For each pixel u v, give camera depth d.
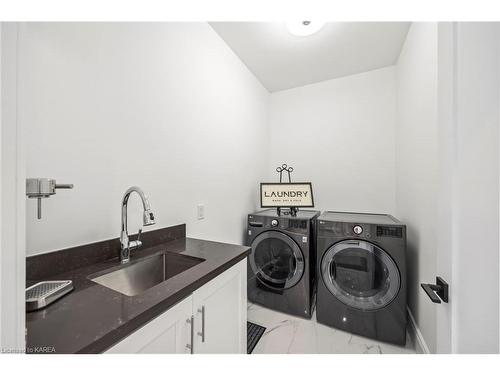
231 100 2.07
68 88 0.91
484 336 0.53
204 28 1.71
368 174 2.41
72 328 0.54
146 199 0.97
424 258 1.45
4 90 0.32
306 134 2.74
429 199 1.36
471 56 0.54
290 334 1.71
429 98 1.34
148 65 1.26
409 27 1.72
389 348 1.57
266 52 2.09
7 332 0.32
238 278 1.17
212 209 1.82
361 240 1.71
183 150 1.52
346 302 1.73
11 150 0.32
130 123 1.16
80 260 0.94
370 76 2.40
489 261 0.52
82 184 0.96
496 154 0.51
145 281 1.11
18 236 0.33
